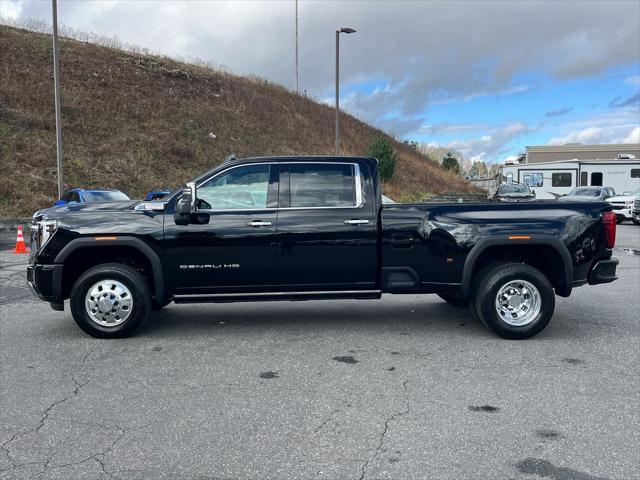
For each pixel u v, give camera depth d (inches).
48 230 226.8
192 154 1145.4
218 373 188.9
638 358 203.5
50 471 124.0
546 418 150.1
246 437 140.1
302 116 1659.7
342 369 192.4
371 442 136.6
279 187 234.2
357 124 1875.0
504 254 240.8
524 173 1108.5
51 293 227.5
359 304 301.9
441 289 234.1
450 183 1758.1
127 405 161.3
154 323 260.4
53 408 159.5
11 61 1195.3
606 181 1078.4
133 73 1400.1
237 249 228.2
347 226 230.1
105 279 228.8
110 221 227.6
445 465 125.2
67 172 917.8
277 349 217.0
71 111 1109.1
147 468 125.1
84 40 1515.7
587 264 233.1
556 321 260.5
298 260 230.2
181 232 226.7
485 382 178.2
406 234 230.8
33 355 210.5
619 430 142.5
